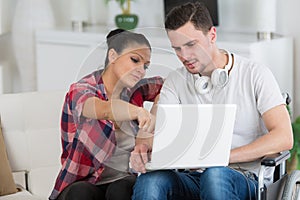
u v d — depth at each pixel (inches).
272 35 175.5
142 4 200.8
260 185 99.7
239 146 109.2
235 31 186.7
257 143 104.0
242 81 108.5
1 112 124.5
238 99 108.7
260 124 109.7
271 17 170.7
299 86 178.7
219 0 188.1
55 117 127.2
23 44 195.0
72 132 106.7
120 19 195.6
